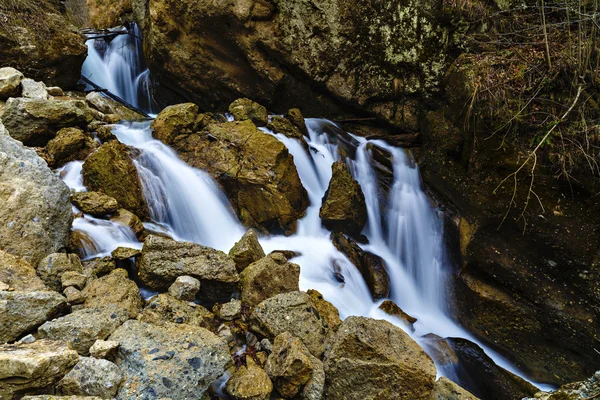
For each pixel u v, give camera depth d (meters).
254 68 8.52
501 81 6.21
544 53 6.17
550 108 5.80
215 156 6.71
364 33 8.01
